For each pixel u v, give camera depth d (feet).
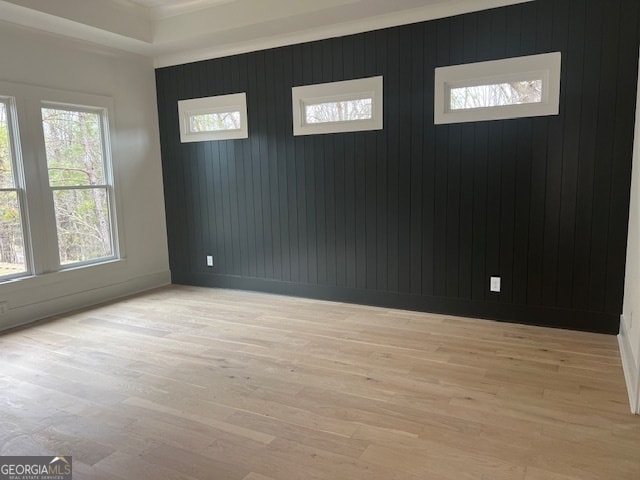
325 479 6.66
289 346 12.07
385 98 14.47
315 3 13.53
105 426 8.24
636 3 11.18
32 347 12.27
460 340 12.19
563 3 11.89
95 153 16.78
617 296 12.14
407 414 8.45
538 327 13.07
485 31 12.84
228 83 17.13
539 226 12.85
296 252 16.83
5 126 14.03
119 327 13.92
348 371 10.41
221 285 18.70
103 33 15.12
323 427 8.06
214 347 12.11
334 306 15.74
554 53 12.09
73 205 16.05
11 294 14.01
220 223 18.28
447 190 13.96
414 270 14.80
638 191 10.09
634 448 7.26
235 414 8.59
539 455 7.13
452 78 13.41
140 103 18.17
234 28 14.98
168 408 8.86
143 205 18.52
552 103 12.26
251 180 17.30
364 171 15.16
